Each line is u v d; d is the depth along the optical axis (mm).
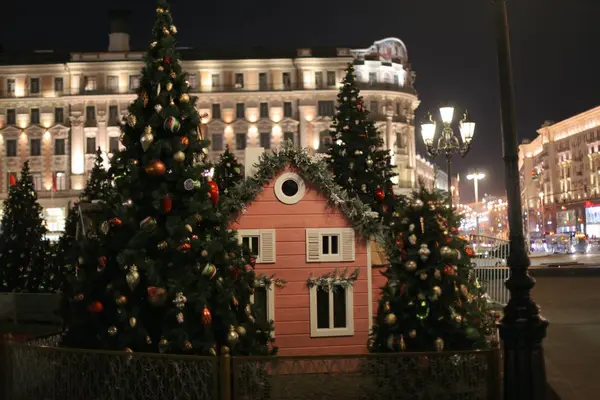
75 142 69750
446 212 9398
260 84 71062
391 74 72812
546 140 110375
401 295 9031
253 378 7574
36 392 8375
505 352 7699
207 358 7578
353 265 12586
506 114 8070
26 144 70312
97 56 70812
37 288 23297
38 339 10297
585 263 40812
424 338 8961
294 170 12609
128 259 8773
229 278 9453
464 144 19969
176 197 9258
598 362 11070
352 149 17969
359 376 7691
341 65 71188
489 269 19922
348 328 12461
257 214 12531
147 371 7812
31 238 24047
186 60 70312
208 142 9688
